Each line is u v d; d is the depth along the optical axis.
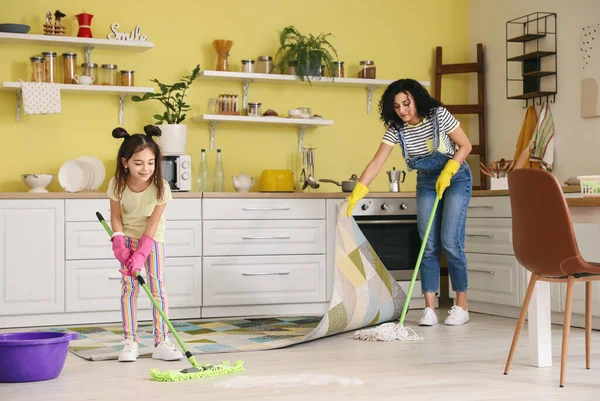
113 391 2.82
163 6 5.48
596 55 4.91
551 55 5.29
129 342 3.49
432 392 2.77
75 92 5.25
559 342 3.85
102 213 4.79
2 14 5.12
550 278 3.07
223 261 5.04
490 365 3.29
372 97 5.98
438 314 5.12
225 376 3.09
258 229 5.11
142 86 5.41
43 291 4.66
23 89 4.90
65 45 5.19
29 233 4.63
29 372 2.99
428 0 6.12
